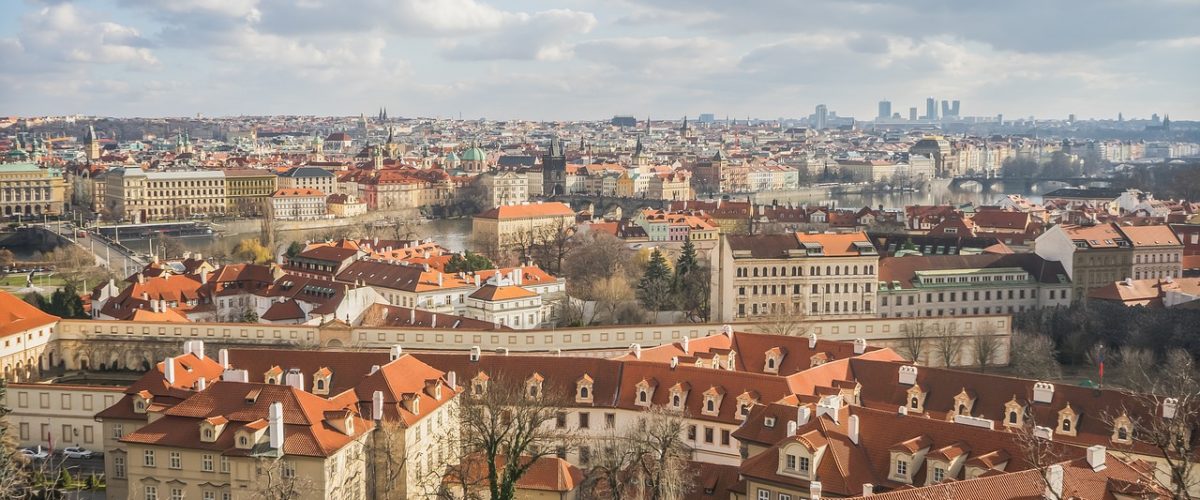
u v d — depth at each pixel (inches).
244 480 6269.7
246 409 6555.1
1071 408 6993.1
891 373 7854.3
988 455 5531.5
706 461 7524.6
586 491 6589.6
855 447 5856.3
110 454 7253.9
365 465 6697.8
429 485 6889.8
